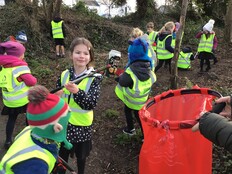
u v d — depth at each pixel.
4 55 2.23
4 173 1.09
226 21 6.83
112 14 9.56
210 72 4.45
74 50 1.65
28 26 5.59
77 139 1.69
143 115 1.34
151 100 1.51
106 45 6.46
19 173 1.07
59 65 4.71
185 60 4.52
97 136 2.55
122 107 3.14
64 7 7.13
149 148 1.33
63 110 1.12
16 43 2.28
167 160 1.29
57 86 1.73
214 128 1.04
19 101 2.26
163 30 4.15
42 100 1.09
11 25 5.55
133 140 2.45
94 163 2.20
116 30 6.76
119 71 2.36
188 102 1.58
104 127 2.70
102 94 3.51
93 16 7.32
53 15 5.89
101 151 2.35
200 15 8.68
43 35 5.77
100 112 3.03
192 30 7.29
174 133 1.25
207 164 1.42
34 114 1.09
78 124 1.67
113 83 3.86
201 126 1.08
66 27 6.23
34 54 5.31
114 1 9.23
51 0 5.85
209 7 9.34
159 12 8.88
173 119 1.61
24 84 2.27
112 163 2.21
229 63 5.16
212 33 4.34
